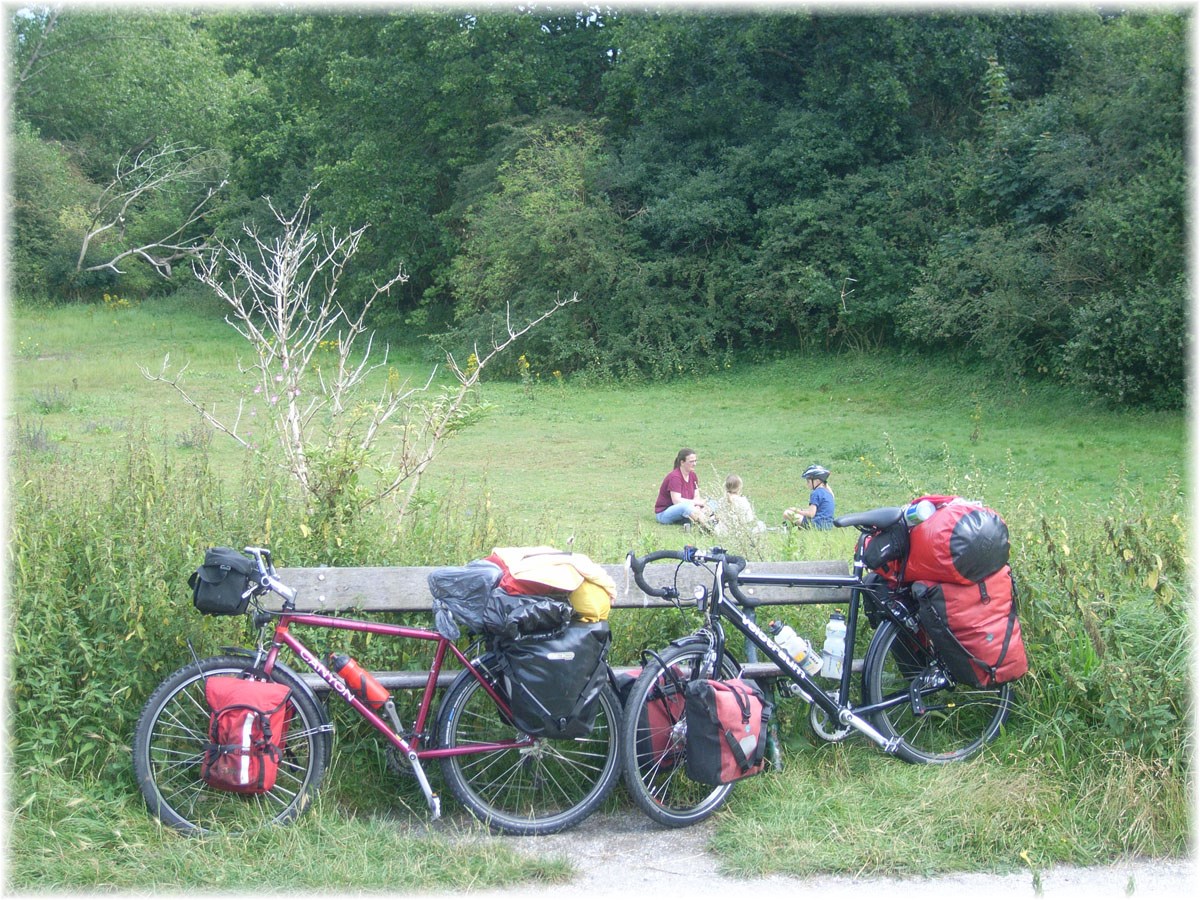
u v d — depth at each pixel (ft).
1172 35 70.54
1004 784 14.98
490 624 13.85
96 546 15.28
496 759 15.06
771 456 62.49
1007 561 15.89
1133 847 14.14
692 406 82.02
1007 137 79.92
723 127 99.30
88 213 134.92
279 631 14.32
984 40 87.35
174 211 139.13
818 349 93.61
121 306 132.67
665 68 94.27
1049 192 75.97
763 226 94.32
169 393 76.64
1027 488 24.89
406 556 16.98
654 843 14.34
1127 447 60.80
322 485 17.02
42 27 123.95
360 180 106.01
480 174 102.22
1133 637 16.20
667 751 15.03
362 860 13.17
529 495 49.93
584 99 109.40
